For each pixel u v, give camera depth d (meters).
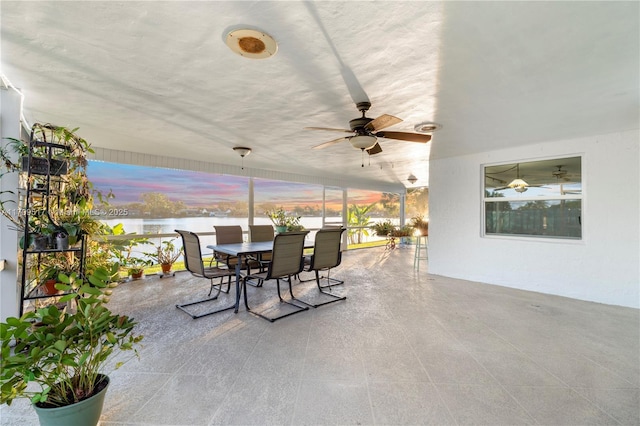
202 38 1.71
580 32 1.63
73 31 1.66
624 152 3.61
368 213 11.41
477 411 1.71
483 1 1.38
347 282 4.88
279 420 1.63
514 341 2.62
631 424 1.60
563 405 1.76
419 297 3.99
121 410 1.70
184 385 1.95
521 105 2.73
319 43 1.75
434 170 5.44
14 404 1.76
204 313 3.32
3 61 2.00
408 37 1.69
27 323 1.28
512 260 4.51
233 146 4.45
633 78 2.19
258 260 4.06
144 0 1.39
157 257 5.24
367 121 2.71
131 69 2.10
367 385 1.96
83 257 2.81
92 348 1.45
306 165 6.28
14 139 2.38
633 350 2.45
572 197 4.02
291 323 3.04
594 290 3.81
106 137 3.93
